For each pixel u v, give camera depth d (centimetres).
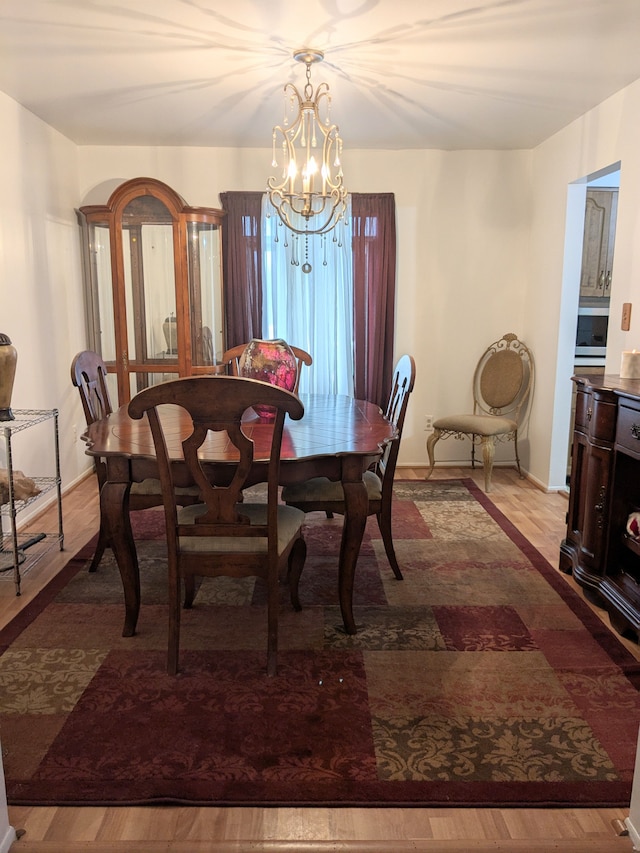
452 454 487
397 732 178
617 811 151
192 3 231
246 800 152
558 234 408
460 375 477
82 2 231
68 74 302
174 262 416
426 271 463
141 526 346
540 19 243
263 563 201
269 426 259
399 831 145
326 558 305
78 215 438
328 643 226
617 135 328
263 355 269
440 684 201
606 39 261
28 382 357
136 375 431
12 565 290
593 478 256
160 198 406
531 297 456
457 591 270
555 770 164
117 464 220
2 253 327
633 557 254
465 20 244
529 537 340
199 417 182
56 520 358
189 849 139
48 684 199
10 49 273
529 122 384
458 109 357
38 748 170
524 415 471
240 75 304
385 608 253
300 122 297
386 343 462
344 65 291
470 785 158
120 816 149
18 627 235
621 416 238
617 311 327
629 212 316
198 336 430
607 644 226
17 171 345
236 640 227
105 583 275
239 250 441
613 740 175
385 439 235
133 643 225
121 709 187
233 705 189
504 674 207
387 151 447
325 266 452
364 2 230
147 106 352
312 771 162
